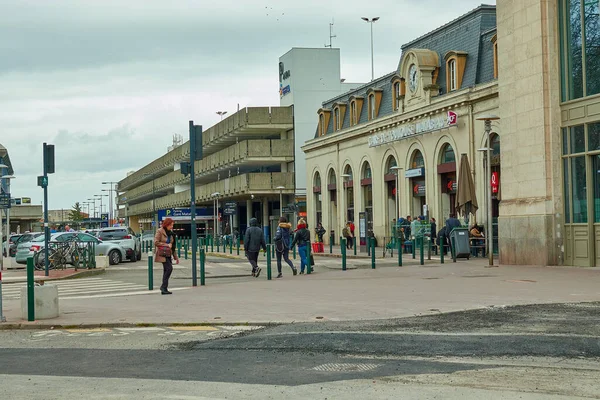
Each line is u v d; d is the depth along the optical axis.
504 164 23.86
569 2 21.62
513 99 23.31
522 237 22.67
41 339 11.32
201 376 7.96
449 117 33.72
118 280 23.66
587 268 20.38
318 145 51.84
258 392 7.06
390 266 25.58
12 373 8.45
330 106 52.59
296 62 57.72
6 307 15.48
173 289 19.11
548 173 21.89
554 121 21.89
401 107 39.44
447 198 36.03
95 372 8.41
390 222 42.38
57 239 33.28
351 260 31.30
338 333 10.45
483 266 23.28
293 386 7.30
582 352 8.81
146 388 7.38
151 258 19.22
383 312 12.60
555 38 21.97
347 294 15.83
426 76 36.91
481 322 11.10
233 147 60.41
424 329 10.64
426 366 8.19
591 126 20.77
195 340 10.65
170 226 17.78
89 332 11.88
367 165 45.59
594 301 13.15
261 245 23.17
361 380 7.52
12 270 31.16
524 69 22.69
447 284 17.27
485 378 7.54
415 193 39.34
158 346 10.26
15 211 105.50
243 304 14.55
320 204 53.38
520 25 22.84
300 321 11.92
